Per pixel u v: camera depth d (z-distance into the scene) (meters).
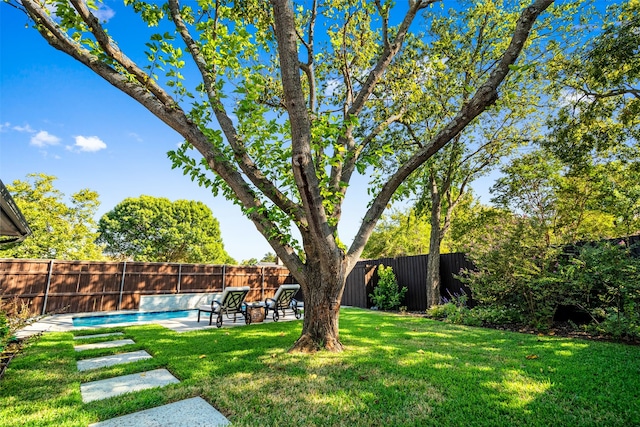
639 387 3.24
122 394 3.19
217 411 2.80
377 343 5.56
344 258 5.16
